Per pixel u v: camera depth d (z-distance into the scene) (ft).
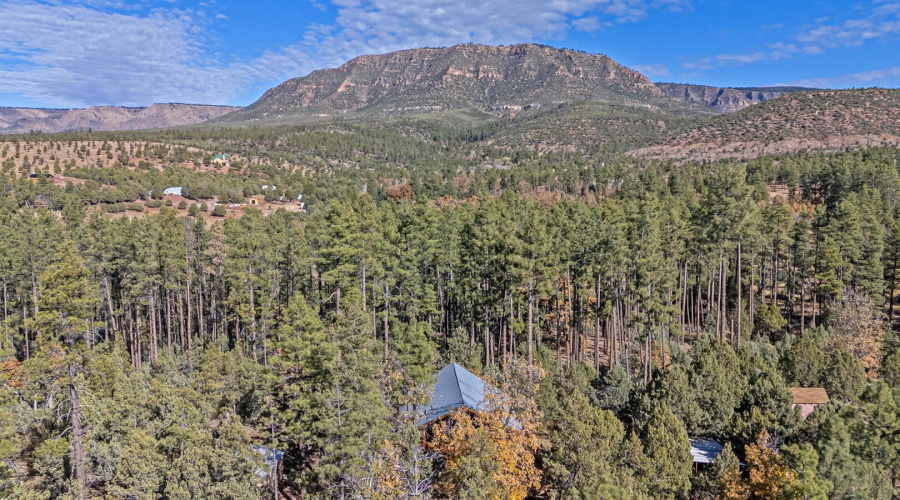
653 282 169.68
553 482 94.22
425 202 177.88
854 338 170.30
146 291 203.00
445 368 139.85
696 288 266.57
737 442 110.73
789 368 146.30
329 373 90.84
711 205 201.98
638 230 177.17
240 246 197.16
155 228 214.69
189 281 211.61
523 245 155.84
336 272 143.13
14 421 100.12
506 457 89.92
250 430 122.83
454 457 88.94
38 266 188.65
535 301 198.90
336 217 154.61
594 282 191.93
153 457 90.63
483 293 193.57
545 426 128.36
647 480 93.61
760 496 90.02
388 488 79.82
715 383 123.24
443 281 210.59
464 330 180.55
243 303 194.80
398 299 167.63
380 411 88.43
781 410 115.14
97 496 102.68
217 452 87.66
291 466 111.24
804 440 102.99
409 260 171.01
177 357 183.73
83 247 195.52
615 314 194.90
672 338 213.66
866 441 90.07
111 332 212.64
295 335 120.26
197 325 252.01
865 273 225.56
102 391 120.78
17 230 205.67
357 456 83.71
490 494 77.20
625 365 184.55
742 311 224.94
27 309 207.00
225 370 131.13
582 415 97.45
